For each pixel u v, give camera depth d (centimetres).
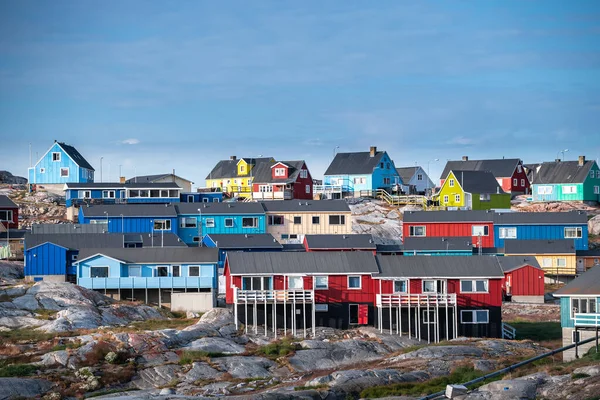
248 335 9081
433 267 9650
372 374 7269
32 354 7856
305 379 7412
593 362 6775
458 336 9500
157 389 7225
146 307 10044
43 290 9894
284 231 14088
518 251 12875
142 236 12450
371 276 9600
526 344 8831
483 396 6212
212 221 13850
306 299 9450
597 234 15025
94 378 7294
